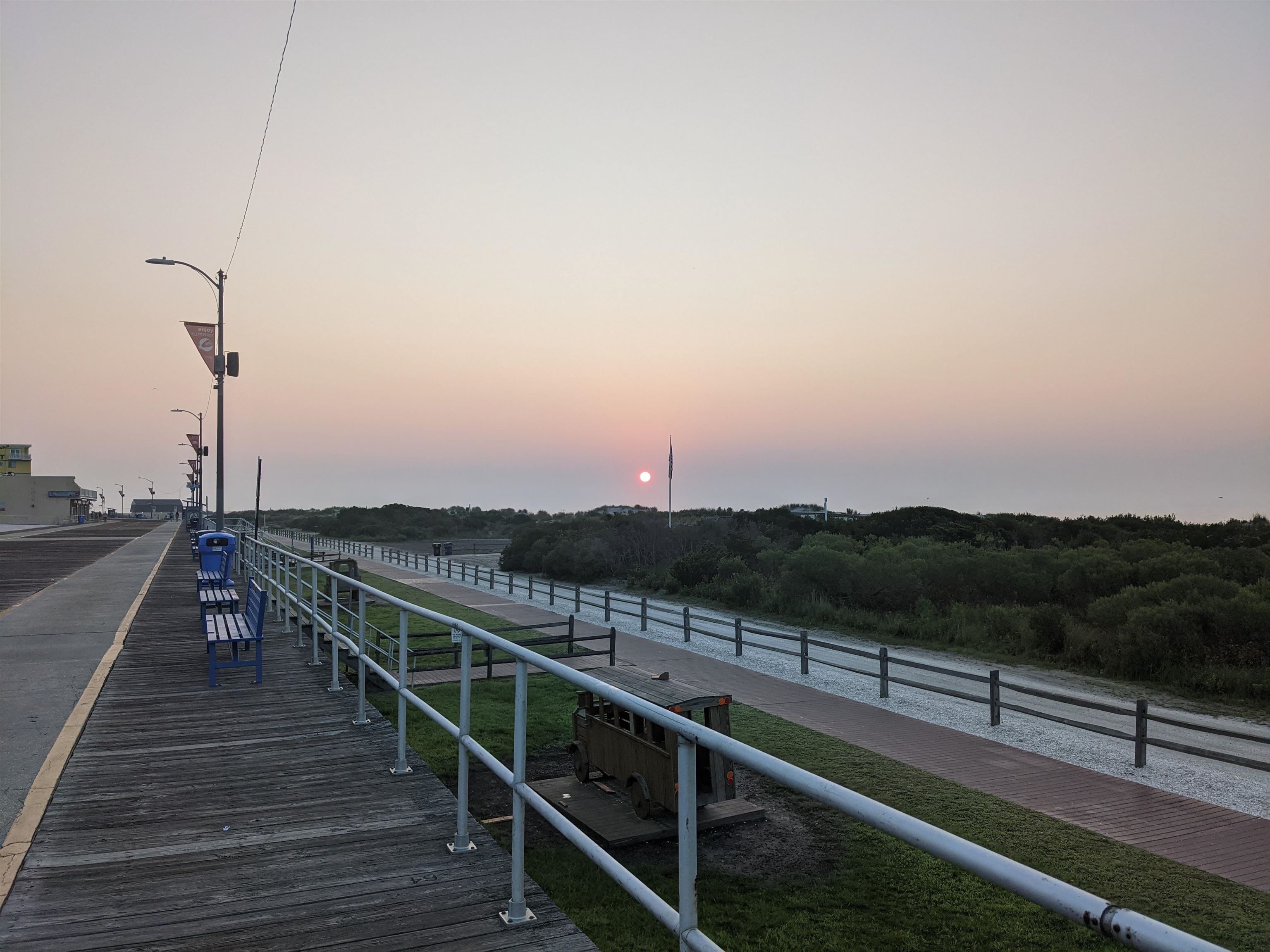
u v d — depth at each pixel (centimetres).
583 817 785
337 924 387
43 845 480
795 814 826
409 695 585
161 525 10762
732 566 3284
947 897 638
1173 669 1681
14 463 17012
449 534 9544
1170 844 787
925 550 3128
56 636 1334
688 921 251
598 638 1562
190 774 617
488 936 377
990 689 1291
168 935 374
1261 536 3684
